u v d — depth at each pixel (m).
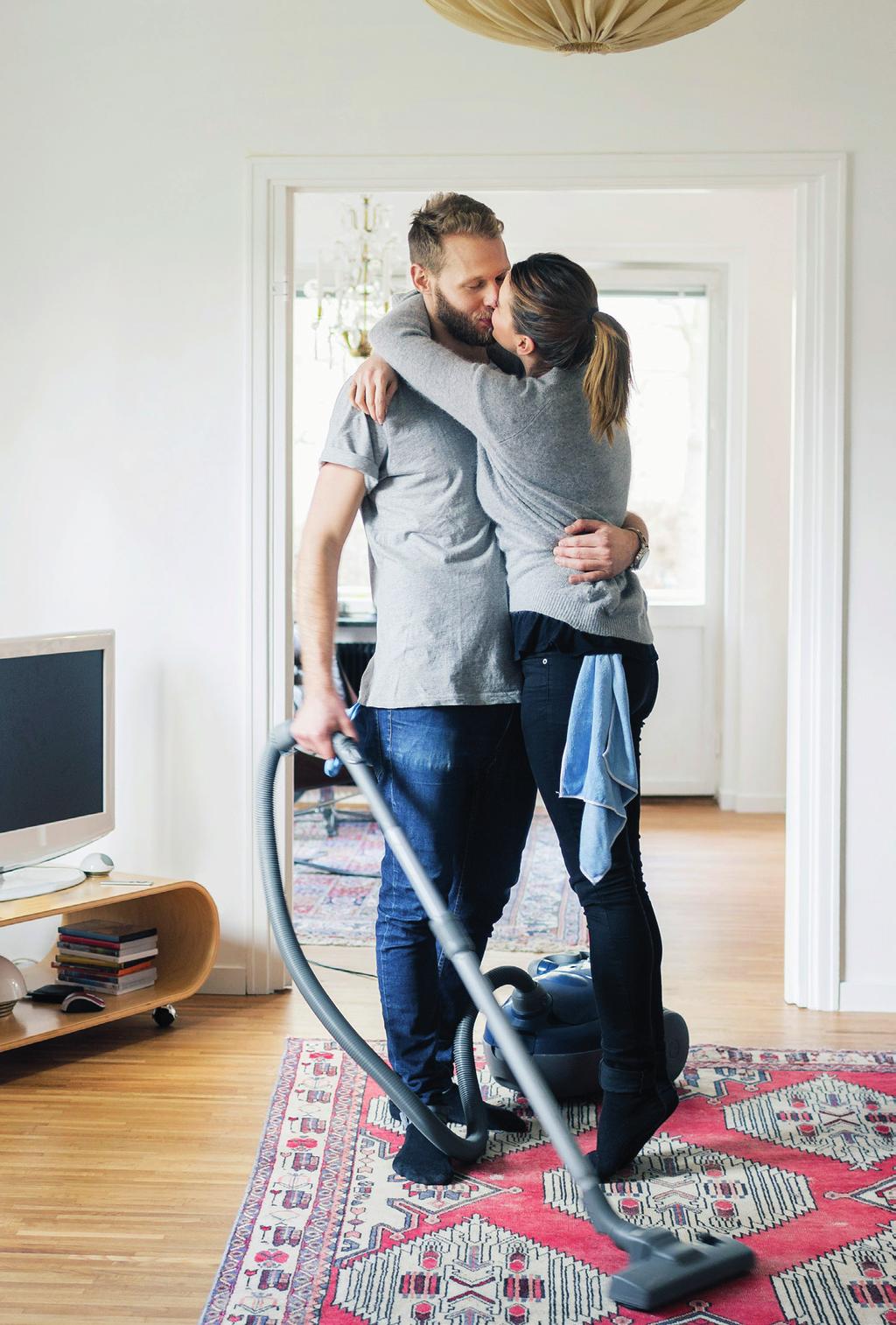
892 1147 2.30
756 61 3.01
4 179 3.13
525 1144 2.31
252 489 3.11
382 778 2.21
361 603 6.02
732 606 5.85
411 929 2.25
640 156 3.02
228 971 3.21
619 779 2.07
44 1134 2.37
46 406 3.16
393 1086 2.09
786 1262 1.90
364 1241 1.96
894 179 3.00
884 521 3.05
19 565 3.19
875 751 3.09
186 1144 2.33
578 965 2.67
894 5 2.99
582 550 2.07
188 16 3.07
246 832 3.18
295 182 3.07
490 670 2.16
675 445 5.93
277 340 3.10
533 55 3.02
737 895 4.27
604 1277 1.86
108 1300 1.81
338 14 3.04
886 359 3.03
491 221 2.15
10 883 2.91
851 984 3.11
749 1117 2.44
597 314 2.08
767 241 5.68
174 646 3.17
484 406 2.03
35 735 2.84
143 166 3.10
